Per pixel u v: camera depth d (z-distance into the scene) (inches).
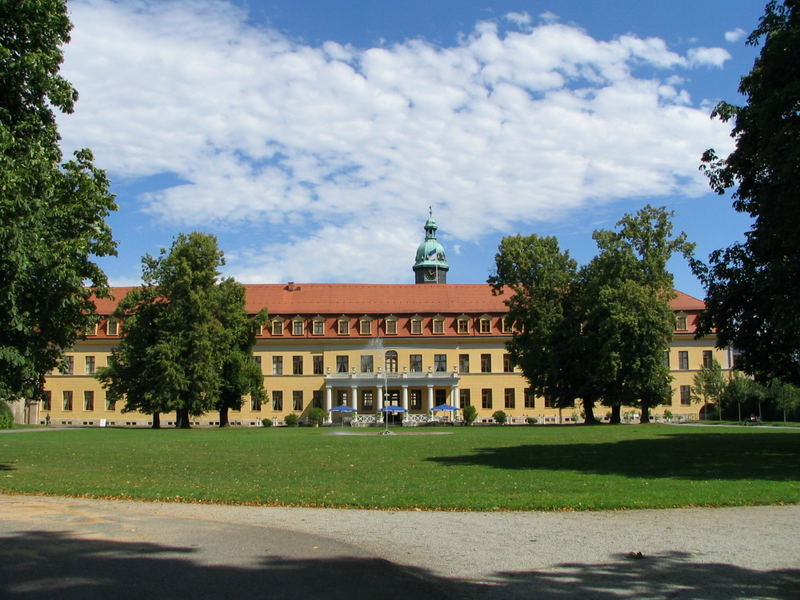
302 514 522.3
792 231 863.7
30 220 761.0
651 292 2449.6
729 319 1085.1
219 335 2659.9
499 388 3631.9
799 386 1151.0
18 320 781.9
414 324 3683.6
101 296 919.7
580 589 320.2
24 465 940.0
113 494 627.2
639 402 2635.3
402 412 3558.1
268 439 1732.3
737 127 1006.4
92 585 319.0
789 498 577.3
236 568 351.6
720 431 1868.8
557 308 2687.0
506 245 2733.8
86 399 3575.3
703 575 343.9
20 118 856.3
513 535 438.9
